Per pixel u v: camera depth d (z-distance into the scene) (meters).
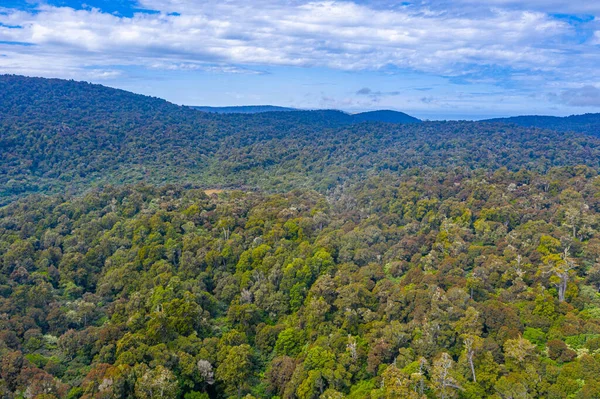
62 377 75.25
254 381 77.56
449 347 69.81
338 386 68.88
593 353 62.53
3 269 109.50
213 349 79.31
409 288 87.00
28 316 89.88
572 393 56.84
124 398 67.00
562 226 106.19
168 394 66.94
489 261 92.94
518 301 78.50
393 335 72.12
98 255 119.56
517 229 110.31
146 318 86.56
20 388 67.81
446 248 102.88
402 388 57.84
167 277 100.94
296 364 75.31
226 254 111.94
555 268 80.12
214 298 98.56
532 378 59.53
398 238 117.06
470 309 71.94
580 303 75.00
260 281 100.44
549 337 68.31
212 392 75.75
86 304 94.38
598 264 83.75
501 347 67.50
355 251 108.75
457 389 60.12
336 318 83.25
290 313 94.50
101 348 80.25
